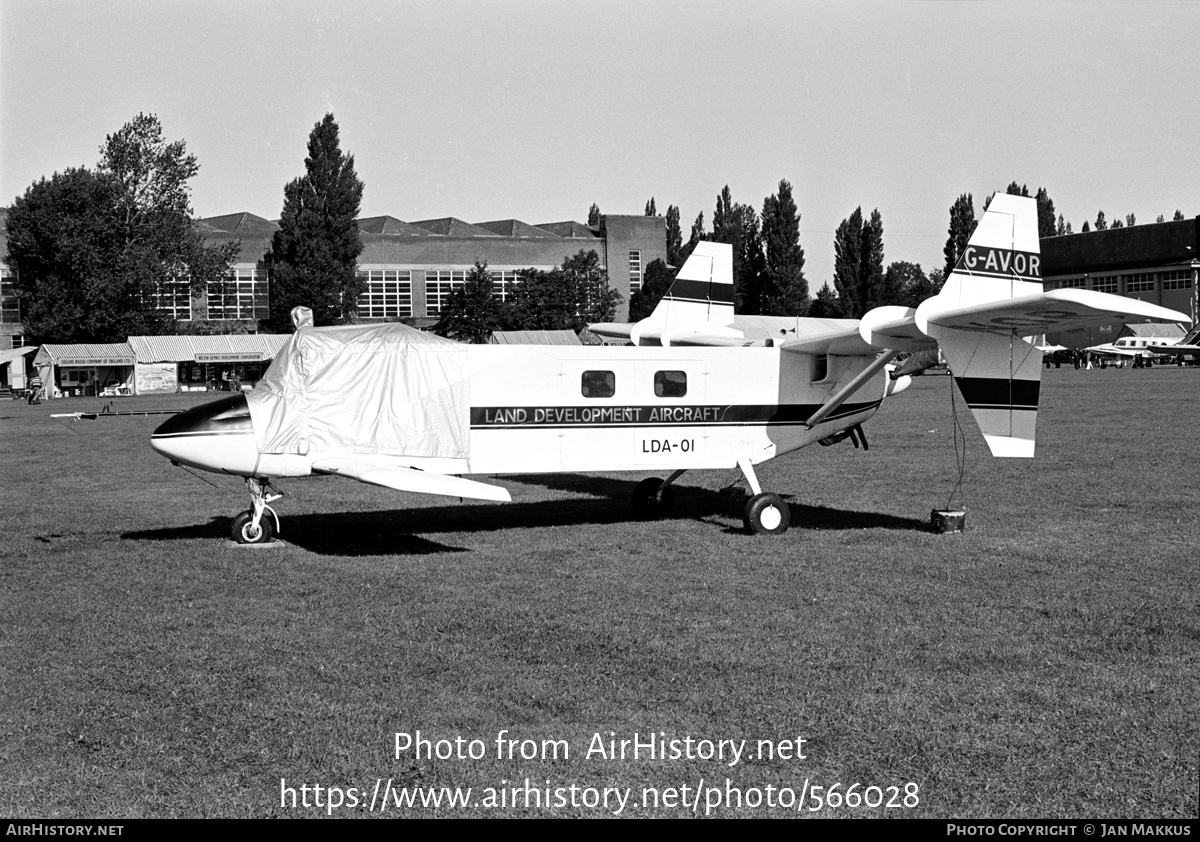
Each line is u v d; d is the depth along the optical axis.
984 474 19.73
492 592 10.30
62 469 23.02
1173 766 6.00
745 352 14.51
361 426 12.66
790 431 14.83
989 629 8.77
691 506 16.50
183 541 13.40
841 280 99.69
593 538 13.51
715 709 6.92
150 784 5.89
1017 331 13.09
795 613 9.35
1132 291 114.69
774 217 94.94
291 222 85.12
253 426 12.28
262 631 8.87
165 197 81.94
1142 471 19.58
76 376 75.38
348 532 14.05
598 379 13.76
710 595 10.09
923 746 6.31
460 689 7.34
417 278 97.50
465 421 13.12
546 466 13.55
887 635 8.59
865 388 15.30
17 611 9.62
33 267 80.25
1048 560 11.70
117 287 78.44
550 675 7.64
